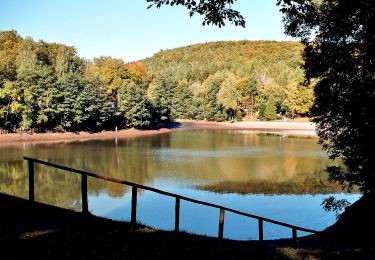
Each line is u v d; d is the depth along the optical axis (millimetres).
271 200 27828
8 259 6738
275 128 103500
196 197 28516
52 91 71938
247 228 21016
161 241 9031
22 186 30844
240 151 54188
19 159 44625
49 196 27719
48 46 102938
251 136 80750
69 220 9586
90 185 31375
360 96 14695
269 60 187500
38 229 8617
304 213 24609
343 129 17453
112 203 25953
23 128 71188
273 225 21719
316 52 16422
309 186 32344
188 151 54031
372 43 14039
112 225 9727
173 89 118875
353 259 9711
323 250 11078
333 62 16062
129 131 87250
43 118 70875
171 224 21391
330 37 15758
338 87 16312
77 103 75375
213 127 106438
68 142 65688
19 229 8484
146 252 8016
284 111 126000
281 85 128125
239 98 118375
